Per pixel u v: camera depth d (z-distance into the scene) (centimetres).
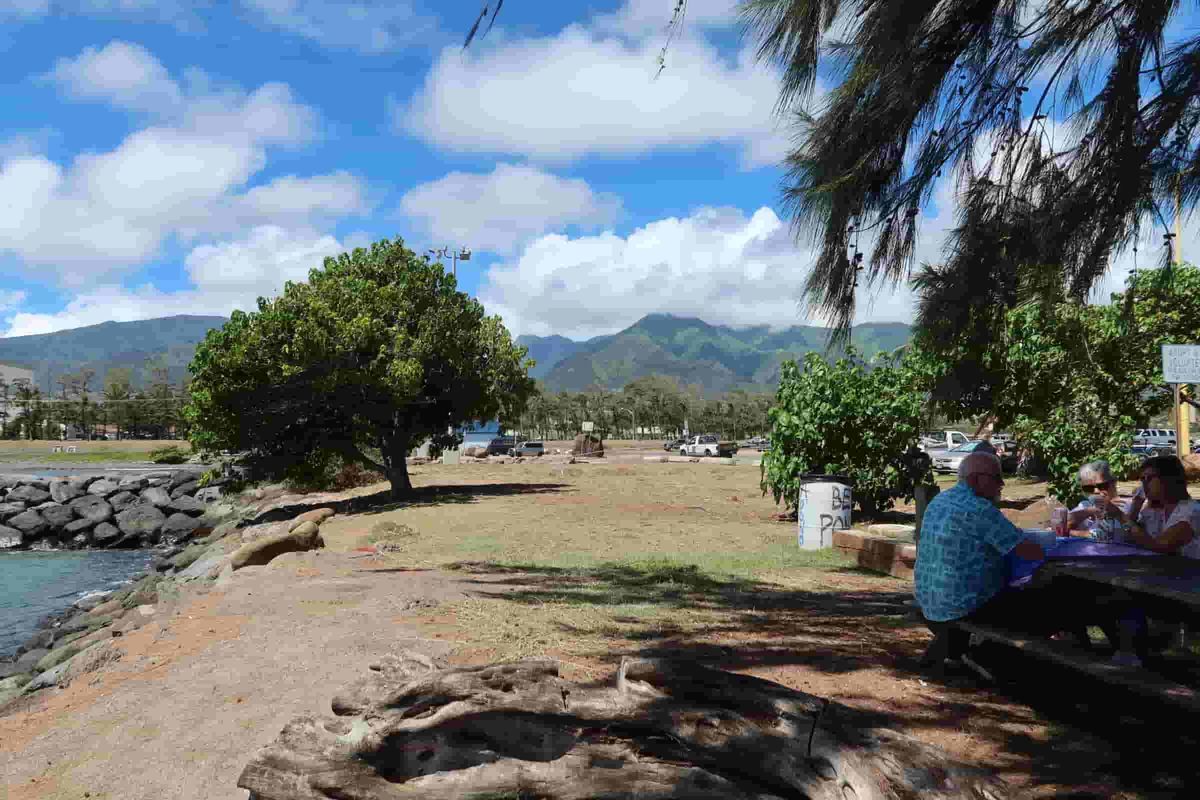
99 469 6906
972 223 473
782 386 1675
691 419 15875
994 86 461
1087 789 375
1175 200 444
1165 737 437
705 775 325
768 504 2170
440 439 2858
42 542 3619
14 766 446
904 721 468
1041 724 463
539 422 16050
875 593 909
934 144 468
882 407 1561
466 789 328
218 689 563
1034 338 1279
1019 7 446
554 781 327
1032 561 520
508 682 384
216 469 2636
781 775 318
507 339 2881
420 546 1350
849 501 1304
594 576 1020
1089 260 450
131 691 571
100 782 420
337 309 2522
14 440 17975
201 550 2303
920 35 432
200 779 417
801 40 436
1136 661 482
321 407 2548
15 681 947
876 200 470
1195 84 412
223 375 2425
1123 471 1416
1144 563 494
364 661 606
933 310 475
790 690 353
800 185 465
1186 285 1565
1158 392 1839
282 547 1292
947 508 553
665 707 348
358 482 3403
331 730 376
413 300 2677
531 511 1972
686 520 1770
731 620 751
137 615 1038
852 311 475
